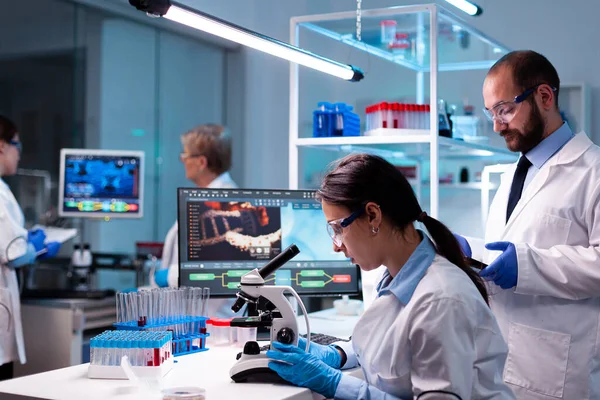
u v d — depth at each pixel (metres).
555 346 2.17
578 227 2.17
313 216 2.57
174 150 6.54
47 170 6.17
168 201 6.66
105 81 6.39
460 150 3.46
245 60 6.14
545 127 2.26
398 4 4.25
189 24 1.97
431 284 1.53
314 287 2.54
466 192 4.68
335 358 1.95
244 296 1.83
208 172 3.47
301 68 5.50
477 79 4.70
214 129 3.47
